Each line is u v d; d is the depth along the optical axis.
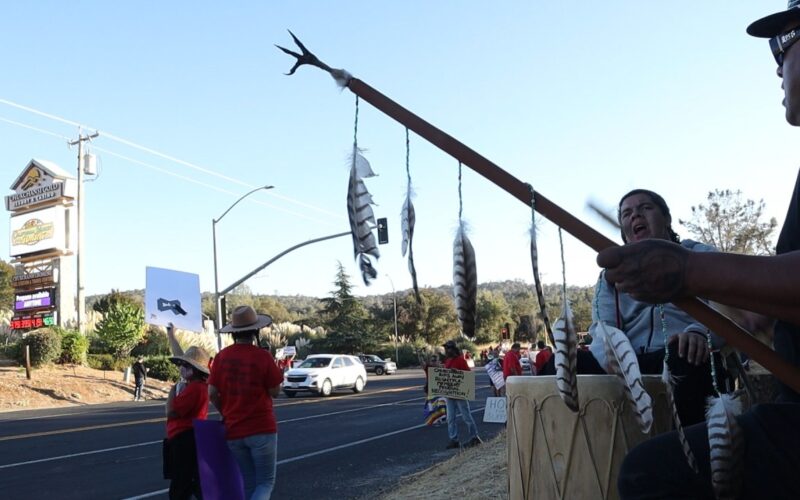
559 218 1.50
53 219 36.88
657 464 1.55
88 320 40.94
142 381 28.27
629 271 1.26
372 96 1.66
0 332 38.31
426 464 9.56
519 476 2.74
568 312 1.64
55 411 22.11
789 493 1.40
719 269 1.22
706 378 2.49
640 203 2.88
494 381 14.34
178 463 5.79
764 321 1.71
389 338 67.94
